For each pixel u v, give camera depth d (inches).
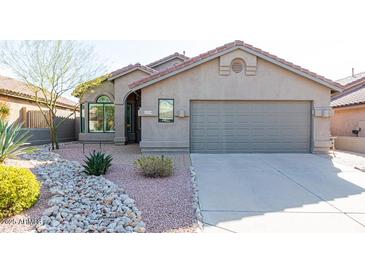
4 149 371.9
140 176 358.9
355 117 756.6
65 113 943.7
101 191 279.7
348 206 253.3
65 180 325.1
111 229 198.4
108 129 814.5
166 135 549.3
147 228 203.0
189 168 411.5
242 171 396.5
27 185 223.9
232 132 561.6
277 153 563.5
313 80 548.4
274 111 563.5
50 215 215.2
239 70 550.3
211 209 244.2
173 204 250.1
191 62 534.9
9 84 790.5
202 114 558.6
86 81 666.8
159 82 545.0
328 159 502.0
